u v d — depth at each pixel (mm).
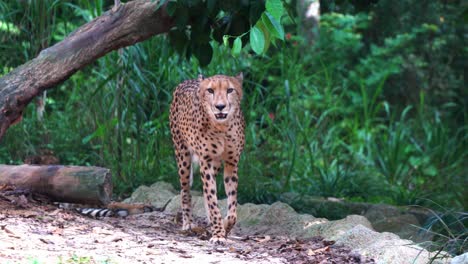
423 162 17672
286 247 9305
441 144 17812
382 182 15867
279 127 15102
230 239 9945
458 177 15766
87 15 14875
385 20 21297
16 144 13820
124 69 13367
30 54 13969
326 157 16578
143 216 11453
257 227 10914
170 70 14031
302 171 15398
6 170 10930
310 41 20266
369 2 12383
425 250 8594
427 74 21766
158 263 7750
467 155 17938
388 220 11625
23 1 14281
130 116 13695
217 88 9422
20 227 8883
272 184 14117
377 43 21812
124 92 13867
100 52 11125
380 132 20109
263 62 16031
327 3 12203
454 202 13883
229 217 10016
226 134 9703
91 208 11242
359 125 20203
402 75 21641
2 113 10609
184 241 9445
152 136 13969
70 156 14117
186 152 10812
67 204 11227
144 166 14008
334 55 20984
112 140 13781
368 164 17312
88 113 14578
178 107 10812
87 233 9062
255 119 15078
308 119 16406
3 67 14453
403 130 18734
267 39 7910
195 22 11141
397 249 8477
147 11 11000
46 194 10719
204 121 9703
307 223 10711
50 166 10797
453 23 21516
